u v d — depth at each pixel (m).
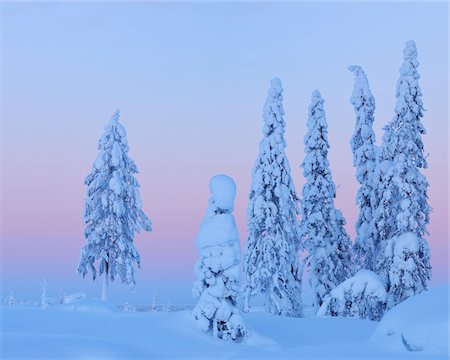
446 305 19.09
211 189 26.84
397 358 17.00
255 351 23.41
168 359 21.02
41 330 23.72
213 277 25.86
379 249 42.22
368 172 45.50
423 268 38.59
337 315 35.53
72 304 31.38
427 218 39.38
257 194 40.81
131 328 24.91
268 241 40.00
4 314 26.16
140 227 41.56
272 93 41.81
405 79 40.62
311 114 45.81
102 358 18.45
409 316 19.42
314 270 43.88
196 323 25.61
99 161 40.97
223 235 26.05
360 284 35.12
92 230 40.69
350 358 17.58
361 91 47.59
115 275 40.41
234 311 25.67
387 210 40.06
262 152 41.34
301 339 27.78
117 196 40.72
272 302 39.94
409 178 39.16
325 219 44.44
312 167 44.94
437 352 17.70
